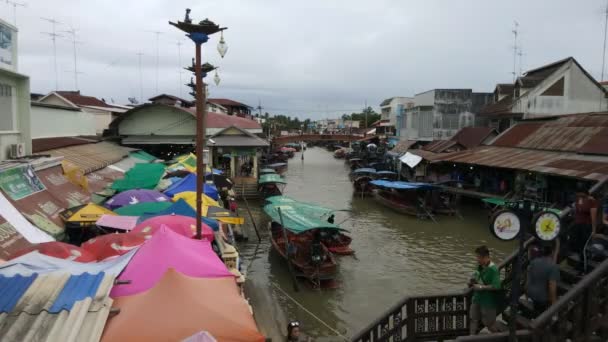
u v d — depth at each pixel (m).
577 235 7.23
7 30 13.34
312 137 74.94
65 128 24.72
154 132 34.03
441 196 30.66
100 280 7.05
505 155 28.02
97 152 23.45
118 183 18.50
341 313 14.91
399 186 29.44
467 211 30.84
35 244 9.45
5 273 7.04
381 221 28.36
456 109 44.69
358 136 75.56
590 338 5.79
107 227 12.79
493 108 38.91
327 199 36.31
